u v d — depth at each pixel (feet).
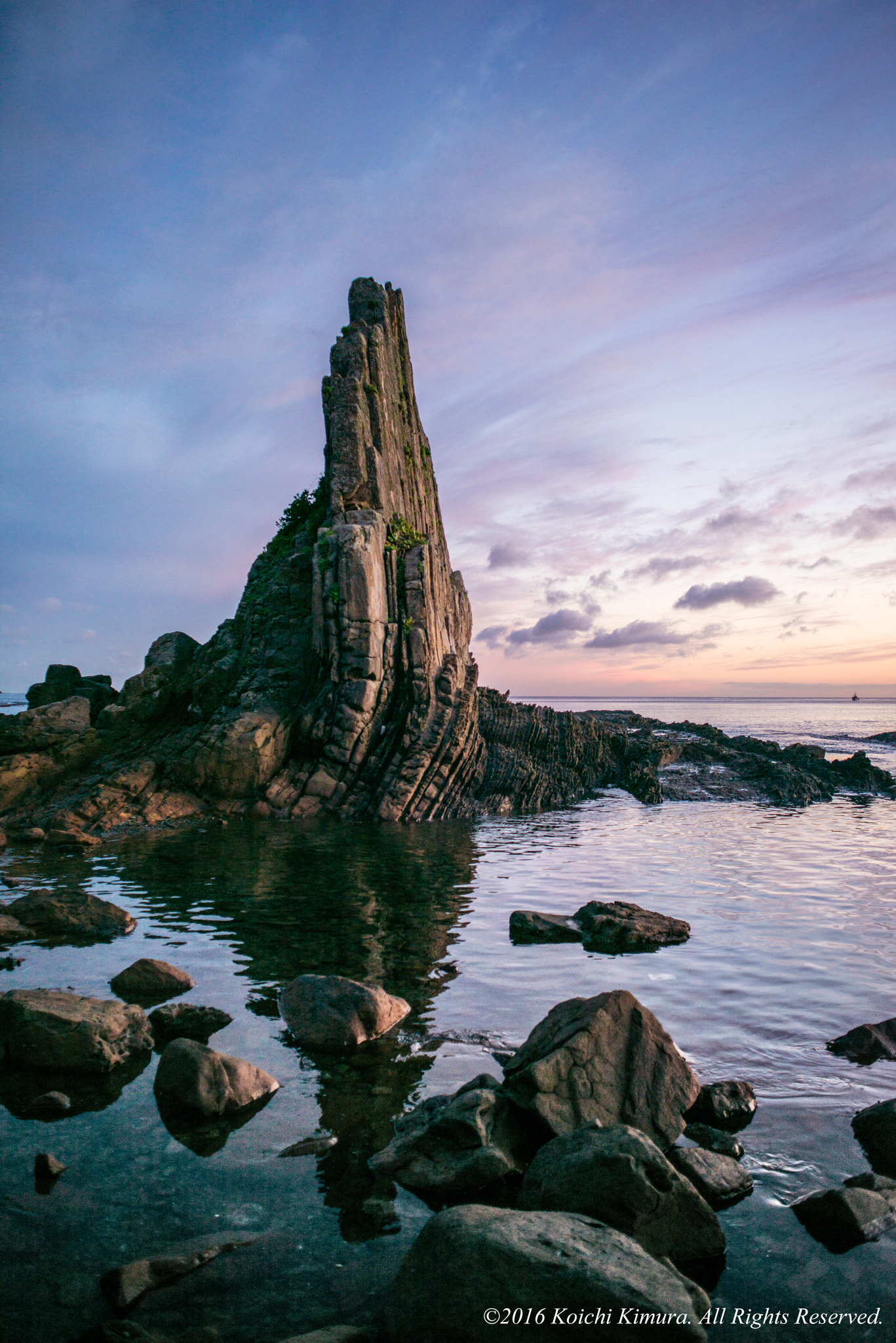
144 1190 21.03
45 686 138.82
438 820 105.29
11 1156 22.57
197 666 122.93
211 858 71.00
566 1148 21.40
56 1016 29.55
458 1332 15.55
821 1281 18.06
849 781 157.58
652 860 74.28
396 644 112.37
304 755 107.24
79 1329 16.14
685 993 37.01
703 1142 23.89
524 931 47.62
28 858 70.44
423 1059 29.58
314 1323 16.56
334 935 46.26
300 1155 22.79
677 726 235.81
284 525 147.74
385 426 138.62
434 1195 21.12
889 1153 23.36
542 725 140.05
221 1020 32.81
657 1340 15.23
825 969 40.96
